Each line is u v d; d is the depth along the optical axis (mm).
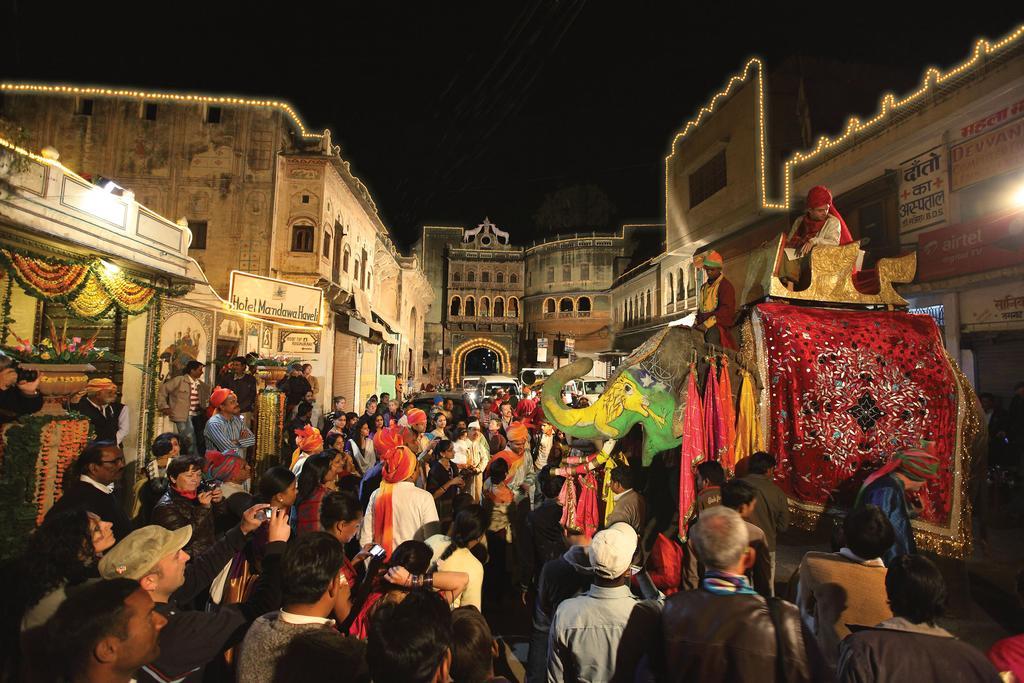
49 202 6664
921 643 2186
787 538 5684
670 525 4945
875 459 4586
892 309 5223
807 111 17547
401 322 36656
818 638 3023
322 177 17891
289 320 14000
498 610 5801
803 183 16766
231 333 12625
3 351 5051
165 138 17422
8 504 4605
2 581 2916
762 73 17609
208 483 4309
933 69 12531
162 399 9062
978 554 6504
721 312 5203
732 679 1991
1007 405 10891
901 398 4695
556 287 51031
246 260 17281
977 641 4254
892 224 13594
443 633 1994
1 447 4605
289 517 4797
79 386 5539
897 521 3840
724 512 2305
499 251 55000
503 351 54219
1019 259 10219
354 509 3529
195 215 17281
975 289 11422
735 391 4777
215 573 3160
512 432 7238
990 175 11242
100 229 7566
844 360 4707
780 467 4578
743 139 18328
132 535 2514
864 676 2158
